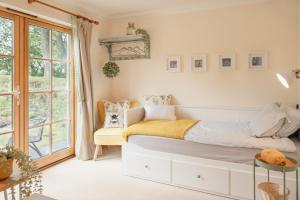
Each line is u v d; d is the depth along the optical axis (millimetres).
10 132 2643
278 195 1751
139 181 2680
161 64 3633
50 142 3141
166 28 3572
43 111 3043
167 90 3619
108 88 3998
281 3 2932
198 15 3363
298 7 2820
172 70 3559
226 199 2285
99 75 3809
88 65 3412
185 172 2492
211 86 3348
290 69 2924
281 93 2990
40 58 2959
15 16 2643
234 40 3184
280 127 2295
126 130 2775
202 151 2391
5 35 2570
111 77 3887
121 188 2506
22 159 1529
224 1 3158
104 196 2332
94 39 3680
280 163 1693
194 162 2441
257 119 2586
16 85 2678
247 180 2211
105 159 3387
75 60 3293
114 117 3514
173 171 2553
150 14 3645
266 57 3027
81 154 3340
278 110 2490
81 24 3289
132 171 2793
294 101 2934
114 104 3682
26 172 1522
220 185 2332
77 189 2469
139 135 2715
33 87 2895
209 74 3348
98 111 3742
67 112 3428
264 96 3076
